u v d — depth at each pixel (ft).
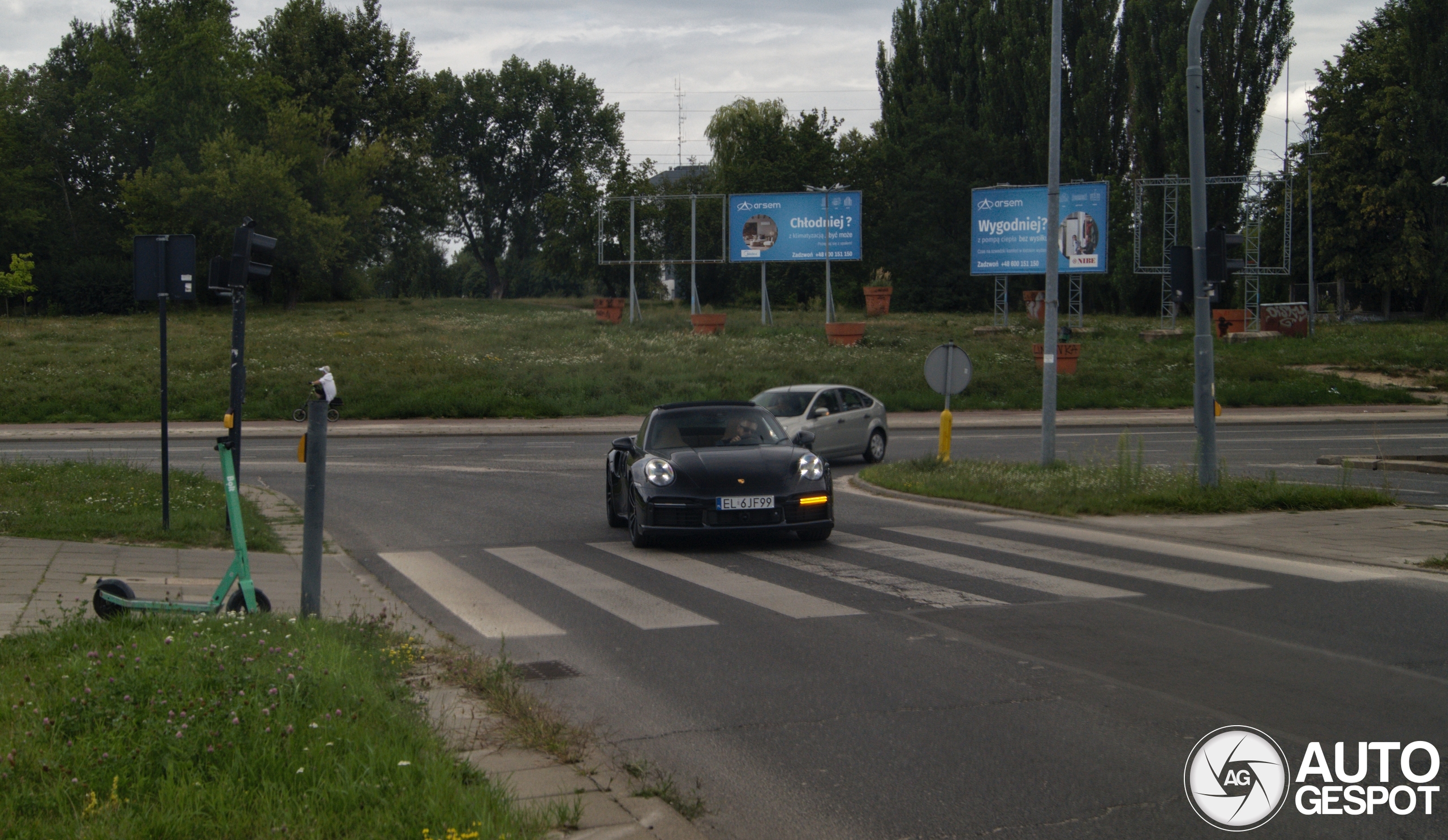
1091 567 30.60
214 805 11.69
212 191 180.34
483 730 16.14
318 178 196.54
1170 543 34.91
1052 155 55.01
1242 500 41.47
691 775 14.73
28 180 213.25
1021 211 141.69
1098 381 116.98
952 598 26.53
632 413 102.68
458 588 28.89
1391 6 213.66
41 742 13.42
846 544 35.58
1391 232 196.34
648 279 253.65
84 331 148.56
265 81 210.38
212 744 13.17
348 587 28.84
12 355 122.72
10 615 22.39
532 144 311.88
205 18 213.46
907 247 211.82
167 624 20.03
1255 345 143.84
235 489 21.66
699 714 17.51
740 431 38.14
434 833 11.33
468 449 76.23
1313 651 21.09
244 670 15.80
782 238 151.23
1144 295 196.13
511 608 26.22
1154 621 23.79
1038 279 212.64
